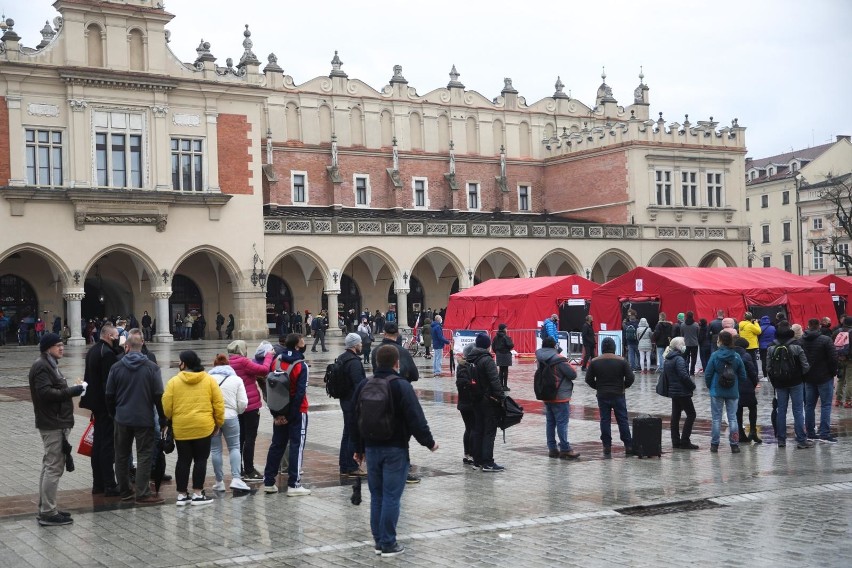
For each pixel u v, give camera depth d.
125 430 12.99
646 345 32.22
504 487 13.75
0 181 46.06
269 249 53.72
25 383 29.11
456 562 9.92
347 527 11.55
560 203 71.62
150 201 49.06
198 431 12.77
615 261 68.00
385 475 10.27
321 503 12.88
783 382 16.81
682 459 15.91
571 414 21.64
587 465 15.43
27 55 46.66
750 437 17.56
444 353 42.34
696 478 14.21
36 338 50.81
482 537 10.93
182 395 12.78
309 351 42.81
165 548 10.65
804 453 16.44
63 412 11.82
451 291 67.19
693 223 68.44
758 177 94.69
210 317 56.41
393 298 64.88
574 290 40.75
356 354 14.27
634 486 13.66
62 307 52.25
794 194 89.94
